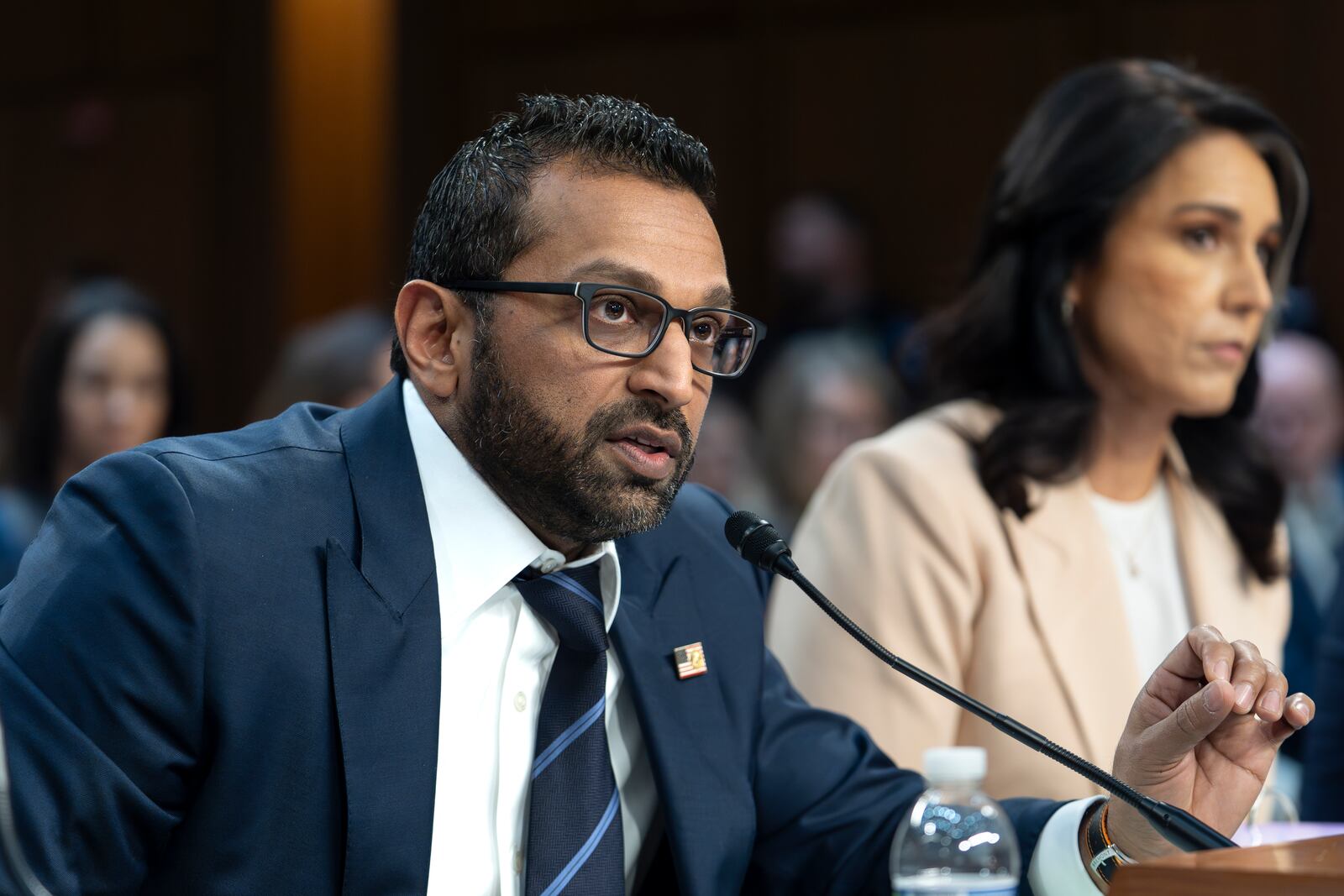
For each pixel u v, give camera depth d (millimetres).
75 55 19812
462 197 4477
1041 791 6062
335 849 4184
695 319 4387
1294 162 6484
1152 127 6328
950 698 4371
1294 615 10359
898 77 15930
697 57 16688
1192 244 6316
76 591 4102
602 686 4637
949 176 15727
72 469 9828
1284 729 4336
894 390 11664
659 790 4707
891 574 6293
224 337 18828
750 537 4688
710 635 5078
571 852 4379
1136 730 4363
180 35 19203
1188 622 6691
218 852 4113
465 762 4438
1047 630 6242
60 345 9844
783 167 16375
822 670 6309
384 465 4578
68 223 19828
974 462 6465
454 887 4344
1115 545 6680
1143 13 15102
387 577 4395
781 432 11477
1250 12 14750
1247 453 6922
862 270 14727
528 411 4340
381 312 15203
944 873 4227
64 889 3832
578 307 4316
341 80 18078
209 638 4117
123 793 3957
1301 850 3533
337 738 4223
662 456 4395
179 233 19172
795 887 5027
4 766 3473
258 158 18516
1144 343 6336
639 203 4371
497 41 17469
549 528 4531
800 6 16344
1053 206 6461
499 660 4535
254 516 4320
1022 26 15469
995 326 6688
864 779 5117
